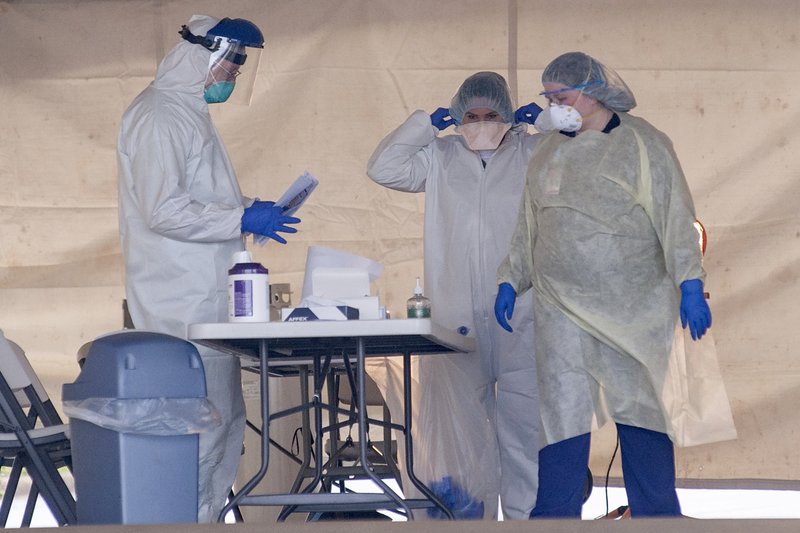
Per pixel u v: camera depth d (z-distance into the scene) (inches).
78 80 687.7
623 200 365.7
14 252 687.1
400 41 679.1
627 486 369.4
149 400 342.3
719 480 659.4
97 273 685.3
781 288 658.2
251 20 684.7
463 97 515.2
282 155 681.0
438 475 501.7
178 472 347.9
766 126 663.1
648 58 669.3
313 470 497.0
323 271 384.5
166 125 431.5
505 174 516.7
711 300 661.9
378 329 351.3
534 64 670.5
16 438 385.1
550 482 365.1
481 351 510.0
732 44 666.8
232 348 411.2
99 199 686.5
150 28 686.5
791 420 653.3
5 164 686.5
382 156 525.0
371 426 664.4
